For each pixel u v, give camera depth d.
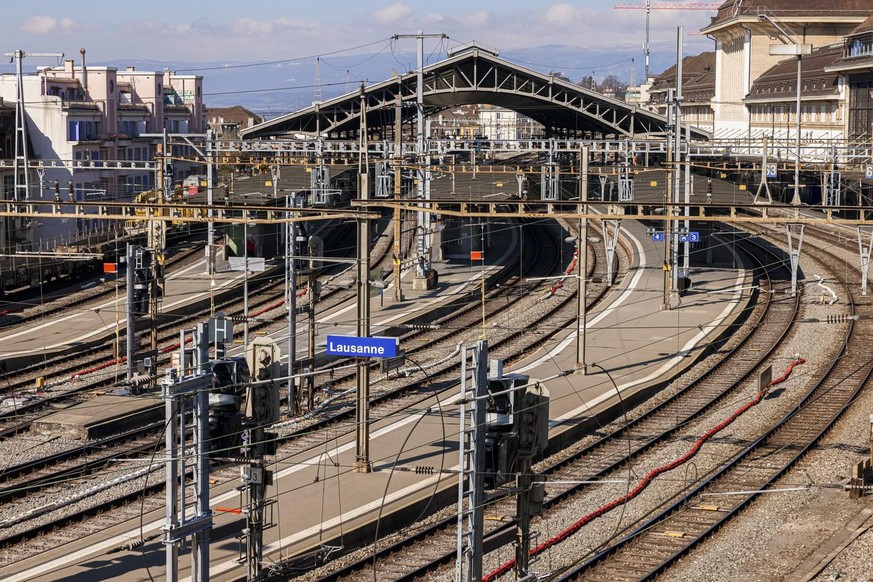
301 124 135.38
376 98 133.00
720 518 42.84
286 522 41.12
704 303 89.88
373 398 60.56
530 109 152.12
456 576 30.88
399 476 46.94
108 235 121.94
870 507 44.25
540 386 32.28
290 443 53.00
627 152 103.56
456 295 93.62
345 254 119.06
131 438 54.47
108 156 148.62
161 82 169.12
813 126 171.75
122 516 42.81
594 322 83.25
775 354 74.69
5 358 68.88
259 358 34.25
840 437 54.56
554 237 132.50
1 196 122.00
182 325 82.88
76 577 36.06
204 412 30.69
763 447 53.22
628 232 130.25
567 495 46.34
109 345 75.50
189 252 115.44
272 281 101.50
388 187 103.06
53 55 103.06
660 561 38.38
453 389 64.19
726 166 129.88
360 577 36.91
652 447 53.75
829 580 36.41
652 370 67.94
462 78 131.75
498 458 31.20
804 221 45.50
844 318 83.75
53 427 54.41
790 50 105.06
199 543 30.50
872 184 123.44
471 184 109.69
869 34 154.25
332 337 40.34
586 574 37.22
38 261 99.00
